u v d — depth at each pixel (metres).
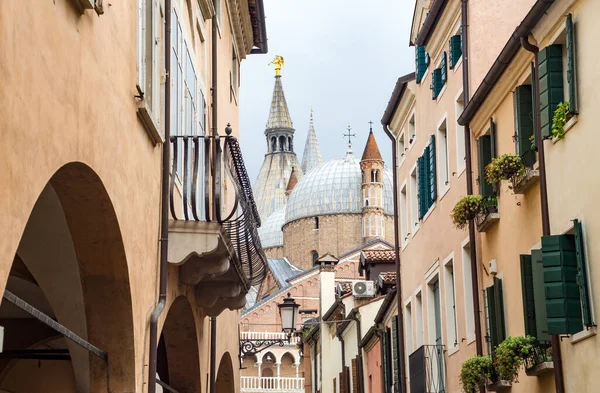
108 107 12.52
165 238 16.52
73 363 14.70
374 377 44.75
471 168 24.27
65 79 10.41
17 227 8.85
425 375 29.36
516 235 20.56
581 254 15.94
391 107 35.97
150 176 15.72
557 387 17.23
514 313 20.69
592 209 15.54
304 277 127.50
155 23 15.95
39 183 9.52
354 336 50.81
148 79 15.35
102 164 12.16
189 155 20.09
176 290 18.25
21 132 8.91
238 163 18.41
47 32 9.73
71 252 13.80
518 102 19.78
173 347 21.80
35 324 19.14
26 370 21.20
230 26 31.34
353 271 125.31
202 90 23.39
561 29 16.86
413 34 33.69
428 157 30.28
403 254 35.41
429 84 30.61
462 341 25.59
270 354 121.75
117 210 13.13
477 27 25.02
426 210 30.59
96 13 11.70
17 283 17.69
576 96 16.08
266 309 125.94
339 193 155.38
